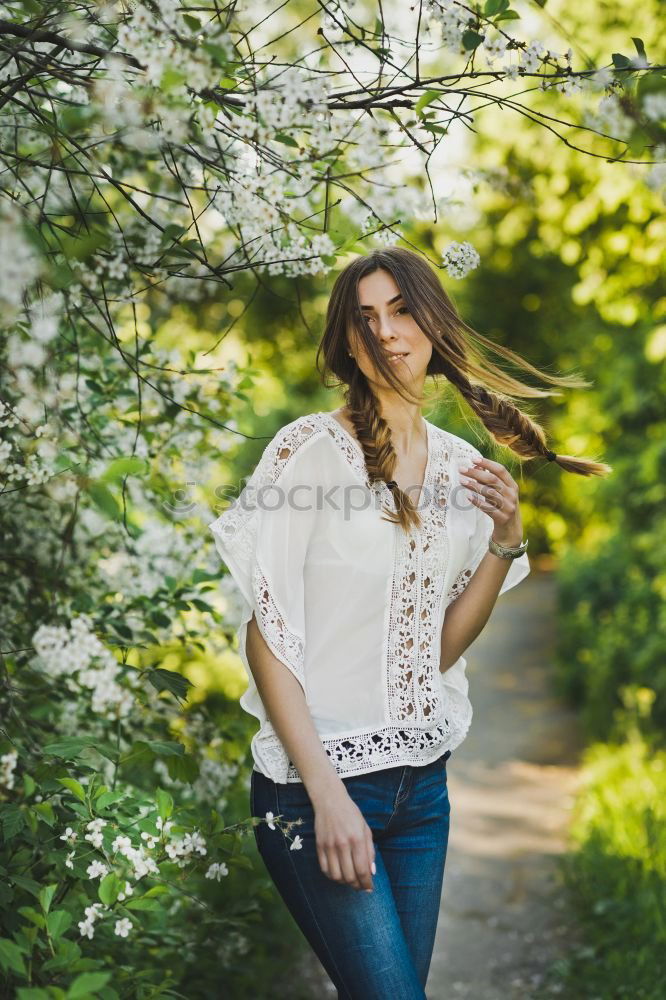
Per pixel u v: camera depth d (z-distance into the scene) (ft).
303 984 14.78
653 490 28.81
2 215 5.72
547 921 17.74
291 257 9.25
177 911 12.53
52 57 7.75
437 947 16.80
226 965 11.71
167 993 8.75
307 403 62.03
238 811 15.83
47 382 9.12
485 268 62.80
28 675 10.51
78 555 11.84
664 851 17.57
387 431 8.21
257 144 8.15
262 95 7.64
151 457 12.19
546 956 16.30
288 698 7.66
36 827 7.33
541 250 36.01
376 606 8.11
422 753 8.23
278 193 8.41
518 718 36.42
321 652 8.11
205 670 20.45
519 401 10.55
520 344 67.26
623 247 23.43
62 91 9.94
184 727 12.33
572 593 44.19
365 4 9.57
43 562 11.62
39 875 8.54
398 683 8.19
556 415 36.91
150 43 6.91
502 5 7.93
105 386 11.66
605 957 15.57
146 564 12.46
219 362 12.80
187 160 10.37
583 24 19.75
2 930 7.72
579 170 25.08
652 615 29.71
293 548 7.86
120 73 7.54
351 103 8.23
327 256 9.47
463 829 23.38
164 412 11.89
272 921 15.17
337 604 8.07
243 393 12.60
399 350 8.36
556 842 22.43
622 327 30.96
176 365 12.21
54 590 10.69
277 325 38.65
